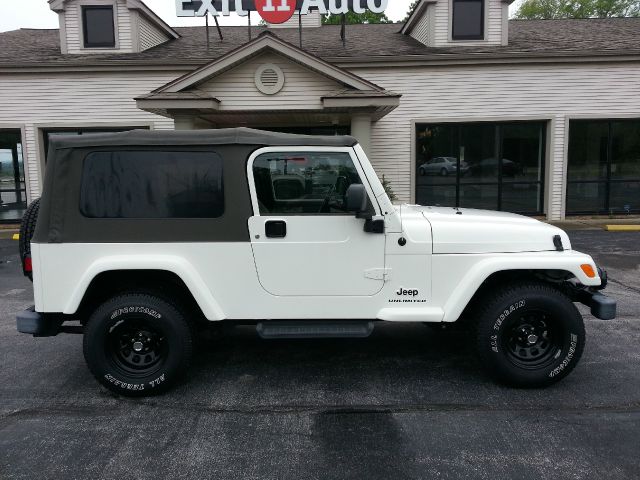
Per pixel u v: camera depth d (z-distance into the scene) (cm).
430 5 1376
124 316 379
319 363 451
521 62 1295
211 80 1125
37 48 1459
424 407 366
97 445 320
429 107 1327
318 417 354
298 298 385
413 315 384
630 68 1302
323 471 290
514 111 1324
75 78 1316
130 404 377
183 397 387
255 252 379
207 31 1408
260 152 376
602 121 1341
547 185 1359
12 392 400
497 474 286
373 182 379
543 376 386
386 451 310
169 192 376
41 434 334
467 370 433
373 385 404
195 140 374
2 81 1316
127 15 1388
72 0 1373
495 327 386
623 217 1380
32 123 1331
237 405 373
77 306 372
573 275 402
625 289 704
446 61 1297
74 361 464
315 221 379
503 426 338
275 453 309
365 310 388
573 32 1513
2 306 652
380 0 1353
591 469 289
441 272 386
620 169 1366
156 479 284
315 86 1134
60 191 372
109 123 1333
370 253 383
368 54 1323
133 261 370
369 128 1158
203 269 380
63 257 373
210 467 295
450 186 1370
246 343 503
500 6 1367
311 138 379
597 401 373
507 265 380
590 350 474
